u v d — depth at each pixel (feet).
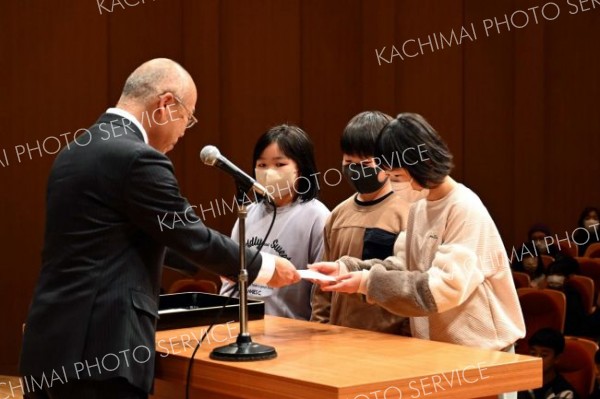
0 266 90.74
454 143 112.37
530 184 114.52
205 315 35.76
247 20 103.14
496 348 33.17
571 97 115.34
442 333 33.58
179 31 99.76
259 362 28.45
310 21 106.32
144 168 29.60
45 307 29.45
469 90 112.37
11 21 90.74
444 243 33.71
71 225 29.71
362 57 108.78
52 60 92.48
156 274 30.78
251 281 31.12
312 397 25.44
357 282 33.04
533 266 85.15
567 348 57.77
